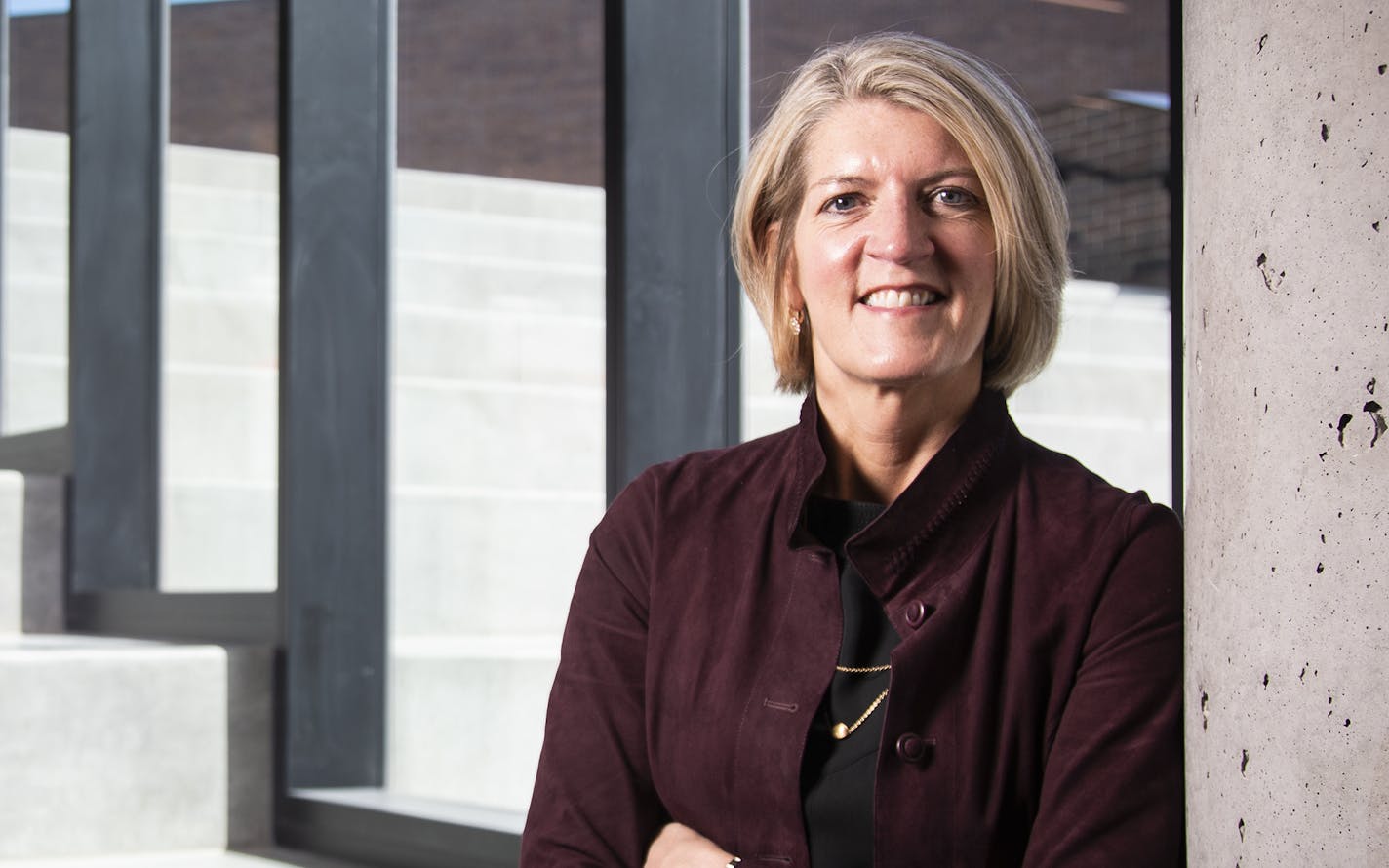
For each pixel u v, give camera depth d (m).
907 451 1.25
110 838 2.62
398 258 2.85
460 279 2.77
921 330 1.19
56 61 4.25
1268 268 0.92
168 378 3.58
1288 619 0.91
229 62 3.56
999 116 1.21
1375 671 0.86
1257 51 0.94
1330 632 0.88
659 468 1.36
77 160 3.57
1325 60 0.90
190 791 2.68
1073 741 1.12
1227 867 0.96
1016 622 1.16
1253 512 0.93
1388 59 0.87
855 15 2.02
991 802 1.15
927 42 1.23
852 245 1.21
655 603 1.28
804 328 1.32
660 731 1.26
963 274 1.20
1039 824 1.12
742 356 2.18
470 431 2.79
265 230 3.56
